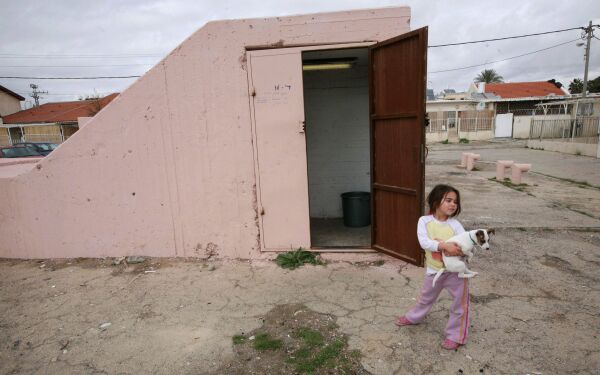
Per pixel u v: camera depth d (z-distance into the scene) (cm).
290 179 477
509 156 1778
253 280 438
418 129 406
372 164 477
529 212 702
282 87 458
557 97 2770
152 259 504
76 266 494
